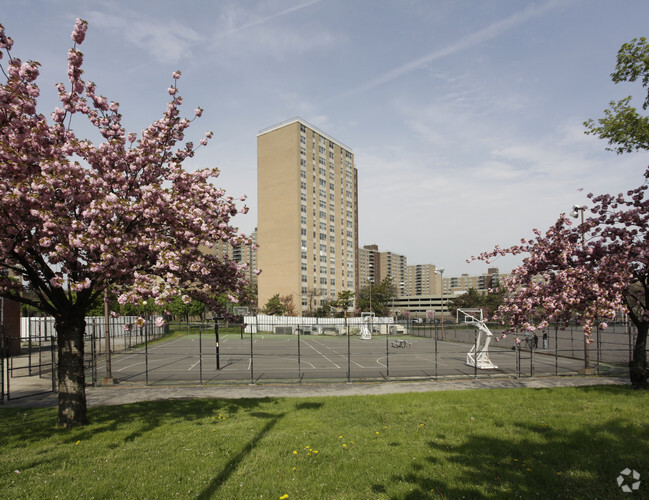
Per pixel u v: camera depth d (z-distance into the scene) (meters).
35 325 45.81
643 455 7.28
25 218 8.04
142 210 8.97
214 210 10.56
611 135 13.09
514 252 13.61
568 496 5.79
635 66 12.09
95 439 9.19
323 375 21.97
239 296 11.11
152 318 34.25
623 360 27.64
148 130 10.91
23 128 8.26
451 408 12.41
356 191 113.88
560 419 10.35
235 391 17.38
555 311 11.34
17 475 6.89
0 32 8.29
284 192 87.19
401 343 40.09
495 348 36.66
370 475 6.79
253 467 7.22
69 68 9.51
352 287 101.31
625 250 12.29
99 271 8.65
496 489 6.10
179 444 8.72
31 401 15.36
